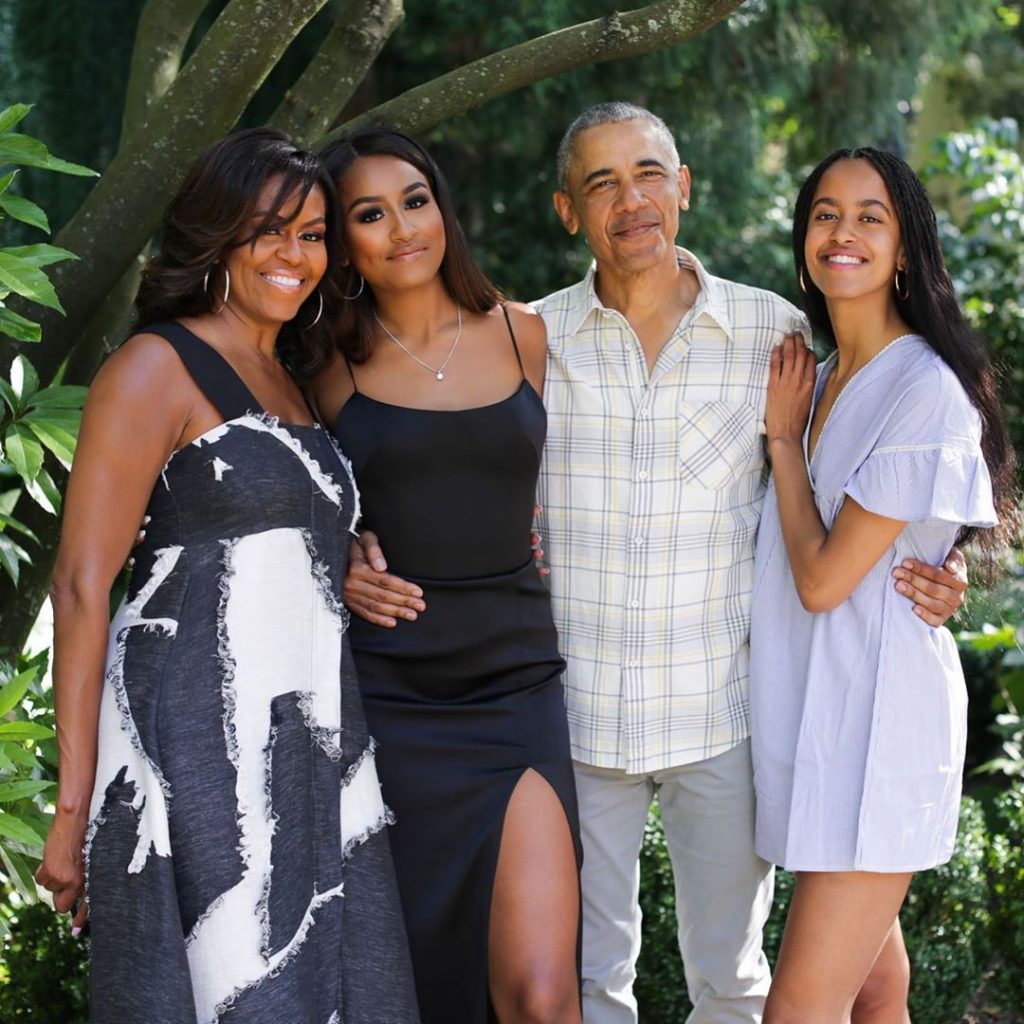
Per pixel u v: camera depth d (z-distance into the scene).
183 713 2.12
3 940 2.75
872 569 2.39
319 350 2.47
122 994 2.10
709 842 2.69
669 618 2.60
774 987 2.46
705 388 2.58
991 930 3.53
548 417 2.63
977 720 5.21
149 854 2.09
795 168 7.66
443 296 2.56
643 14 2.70
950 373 2.34
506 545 2.50
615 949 2.78
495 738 2.48
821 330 2.59
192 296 2.25
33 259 2.31
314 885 2.22
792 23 5.80
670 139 2.61
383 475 2.45
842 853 2.37
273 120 2.89
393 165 2.43
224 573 2.15
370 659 2.47
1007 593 3.81
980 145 6.06
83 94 4.96
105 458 2.12
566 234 6.28
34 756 2.39
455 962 2.47
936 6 6.10
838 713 2.39
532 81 2.77
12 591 3.04
